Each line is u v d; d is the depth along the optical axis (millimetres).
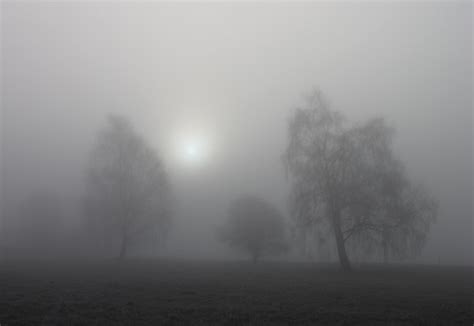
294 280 24797
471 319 13461
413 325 12656
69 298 16422
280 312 14102
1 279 23250
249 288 20359
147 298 16688
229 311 14133
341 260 31578
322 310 14570
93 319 12812
